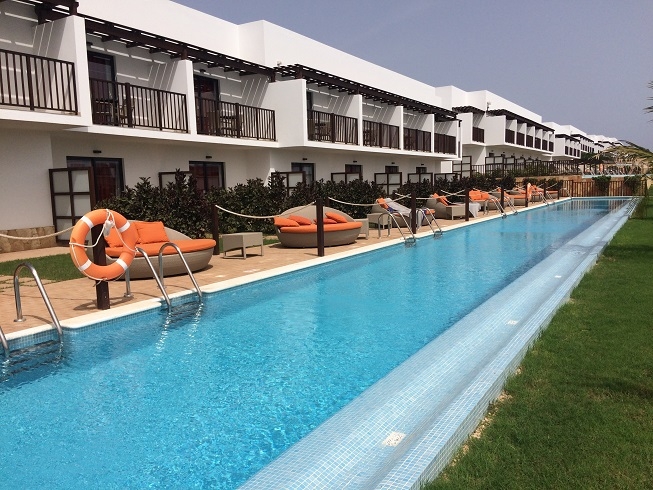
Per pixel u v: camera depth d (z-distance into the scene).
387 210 14.66
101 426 3.34
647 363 3.55
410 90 29.61
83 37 11.69
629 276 6.59
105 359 4.67
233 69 17.33
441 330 5.38
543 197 27.33
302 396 3.74
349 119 22.44
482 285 7.58
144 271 7.58
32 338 5.05
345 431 2.79
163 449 3.01
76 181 12.04
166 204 11.94
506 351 3.67
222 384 4.00
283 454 2.58
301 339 5.13
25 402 3.76
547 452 2.45
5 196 11.59
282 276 8.21
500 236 13.75
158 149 15.57
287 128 18.33
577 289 5.93
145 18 15.09
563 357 3.71
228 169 18.12
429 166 31.22
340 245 11.60
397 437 2.67
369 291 7.32
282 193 15.79
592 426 2.69
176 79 15.07
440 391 3.24
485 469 2.33
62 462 2.88
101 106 13.76
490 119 40.25
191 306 6.54
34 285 7.53
